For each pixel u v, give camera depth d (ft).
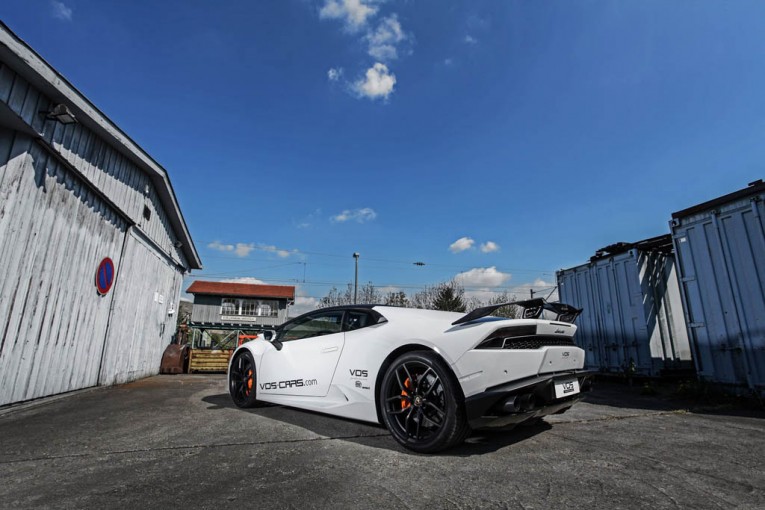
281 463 7.90
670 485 6.73
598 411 13.92
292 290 119.85
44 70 13.17
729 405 15.28
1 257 12.89
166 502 6.10
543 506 5.91
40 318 15.19
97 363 20.47
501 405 7.68
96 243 19.63
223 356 37.52
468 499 6.15
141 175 25.30
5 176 13.07
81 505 6.00
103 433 10.57
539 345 8.86
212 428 11.04
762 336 15.17
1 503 6.07
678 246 18.74
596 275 24.45
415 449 8.52
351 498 6.21
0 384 13.04
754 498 6.22
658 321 21.33
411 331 9.36
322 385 11.14
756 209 15.67
